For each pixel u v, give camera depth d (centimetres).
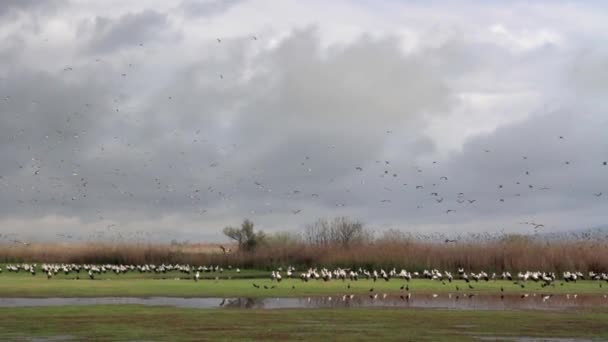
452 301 5788
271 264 9969
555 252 8869
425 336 3659
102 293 6062
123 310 4781
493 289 6888
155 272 9456
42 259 10950
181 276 8694
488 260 8912
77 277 8156
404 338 3581
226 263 10262
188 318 4334
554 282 7812
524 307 5288
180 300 5619
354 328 3928
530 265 8762
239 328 3900
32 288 6438
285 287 6825
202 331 3772
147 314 4544
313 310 4903
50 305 5091
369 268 9312
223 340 3469
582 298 6172
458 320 4350
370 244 9775
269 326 3991
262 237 11031
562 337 3666
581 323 4238
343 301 5703
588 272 8769
